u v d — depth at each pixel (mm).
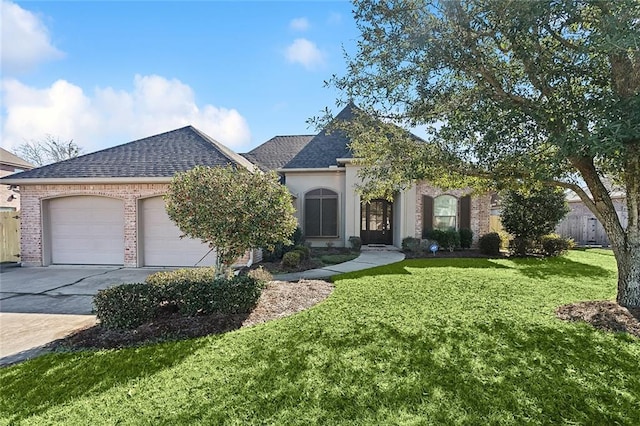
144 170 12875
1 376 4559
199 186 7141
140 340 5691
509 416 3473
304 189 18109
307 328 6055
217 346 5371
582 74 5680
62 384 4320
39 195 13094
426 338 5488
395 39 6289
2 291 9484
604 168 7070
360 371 4457
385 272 11273
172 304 6762
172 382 4297
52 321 6930
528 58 5727
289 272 11648
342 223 17906
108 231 13195
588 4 4988
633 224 6586
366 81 6875
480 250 16109
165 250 13008
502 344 5203
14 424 3535
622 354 4777
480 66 6246
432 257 15078
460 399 3781
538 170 5754
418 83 6508
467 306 7199
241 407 3723
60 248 13359
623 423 3350
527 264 12945
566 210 16078
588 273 10898
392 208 18875
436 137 6859
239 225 7152
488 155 6668
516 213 15898
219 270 7617
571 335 5500
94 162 13664
